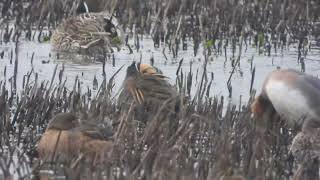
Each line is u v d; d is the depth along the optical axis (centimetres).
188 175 1797
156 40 3628
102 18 3616
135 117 2294
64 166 1911
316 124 2216
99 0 4312
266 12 4197
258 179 1836
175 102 2320
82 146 1967
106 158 1894
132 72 2361
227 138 1995
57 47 3525
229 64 3272
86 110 2338
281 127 2295
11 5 4181
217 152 1923
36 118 2292
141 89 2309
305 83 2234
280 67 3247
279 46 3634
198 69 3158
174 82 2920
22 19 3953
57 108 2392
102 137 2003
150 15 3981
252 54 3475
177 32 3622
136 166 1878
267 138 2173
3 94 2405
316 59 3428
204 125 2183
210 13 4100
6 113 2258
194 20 4041
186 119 2152
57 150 1970
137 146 1978
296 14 4091
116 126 2161
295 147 2089
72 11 4138
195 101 2469
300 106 2227
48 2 4078
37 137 2116
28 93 2509
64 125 2020
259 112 2295
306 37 3822
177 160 1892
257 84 2962
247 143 2072
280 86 2244
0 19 3944
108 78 2969
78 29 3538
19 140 2112
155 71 2392
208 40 3578
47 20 4016
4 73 2850
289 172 1981
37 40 3644
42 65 3150
